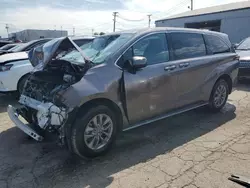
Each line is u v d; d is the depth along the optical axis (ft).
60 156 10.31
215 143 11.26
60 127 9.15
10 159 10.09
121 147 11.05
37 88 11.15
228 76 15.78
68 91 9.11
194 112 15.90
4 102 19.31
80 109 9.50
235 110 16.20
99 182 8.43
